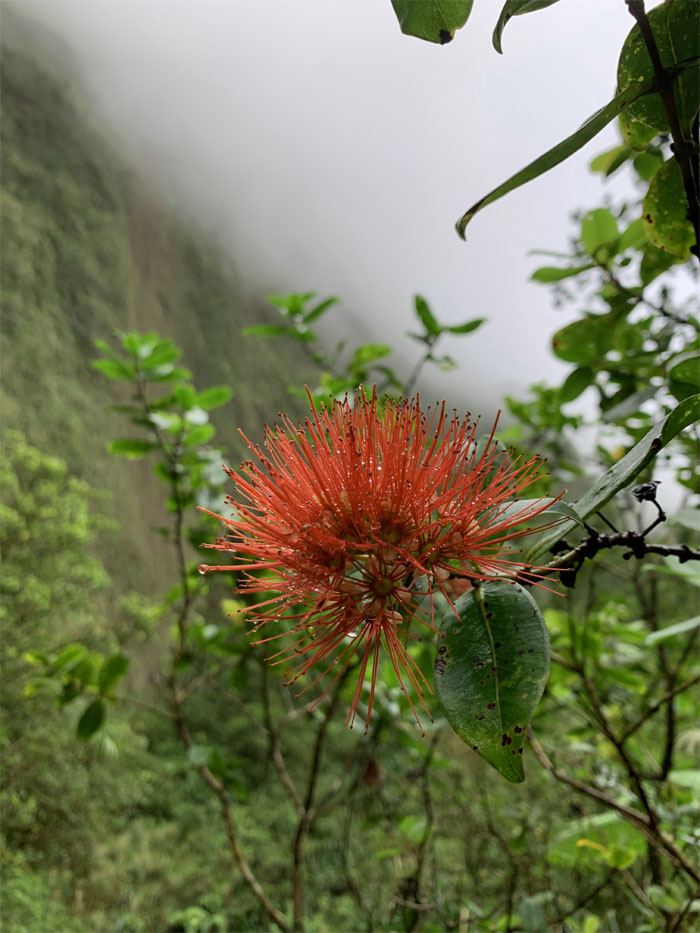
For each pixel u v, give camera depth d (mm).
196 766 2402
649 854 2072
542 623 962
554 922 2172
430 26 997
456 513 988
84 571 9039
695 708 2982
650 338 2051
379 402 1116
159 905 6699
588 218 1865
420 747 2553
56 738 7215
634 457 963
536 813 3461
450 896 3299
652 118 1073
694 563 1619
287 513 1027
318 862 6992
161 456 3025
